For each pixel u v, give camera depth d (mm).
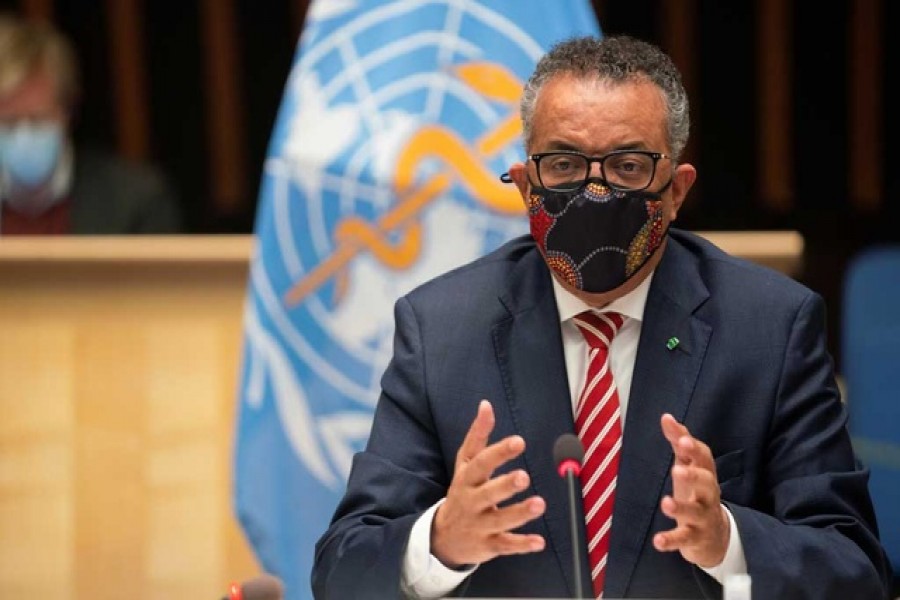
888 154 18938
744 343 6809
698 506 5918
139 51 19375
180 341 10164
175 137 19578
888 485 11320
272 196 8438
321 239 8359
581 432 6797
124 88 19375
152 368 10195
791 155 19000
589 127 6480
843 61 18859
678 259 7039
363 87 8398
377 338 8336
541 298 7000
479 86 8375
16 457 10211
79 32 19359
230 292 10156
